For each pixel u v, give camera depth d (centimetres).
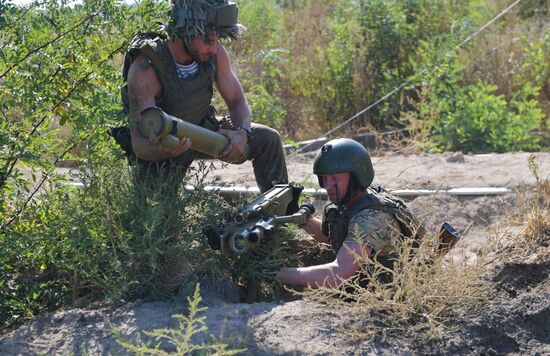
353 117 1015
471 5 1271
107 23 449
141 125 420
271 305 408
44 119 449
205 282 438
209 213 447
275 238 460
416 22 1118
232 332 376
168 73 453
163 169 454
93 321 397
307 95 1098
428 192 627
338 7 1312
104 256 429
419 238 457
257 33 1248
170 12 447
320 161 442
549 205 513
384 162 752
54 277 471
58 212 450
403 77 1061
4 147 442
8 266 444
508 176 664
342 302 406
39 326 396
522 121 906
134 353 356
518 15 1409
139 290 427
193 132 435
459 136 902
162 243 431
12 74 432
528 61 1114
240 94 507
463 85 1085
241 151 476
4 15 432
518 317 406
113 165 457
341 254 426
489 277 437
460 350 382
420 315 397
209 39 454
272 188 481
